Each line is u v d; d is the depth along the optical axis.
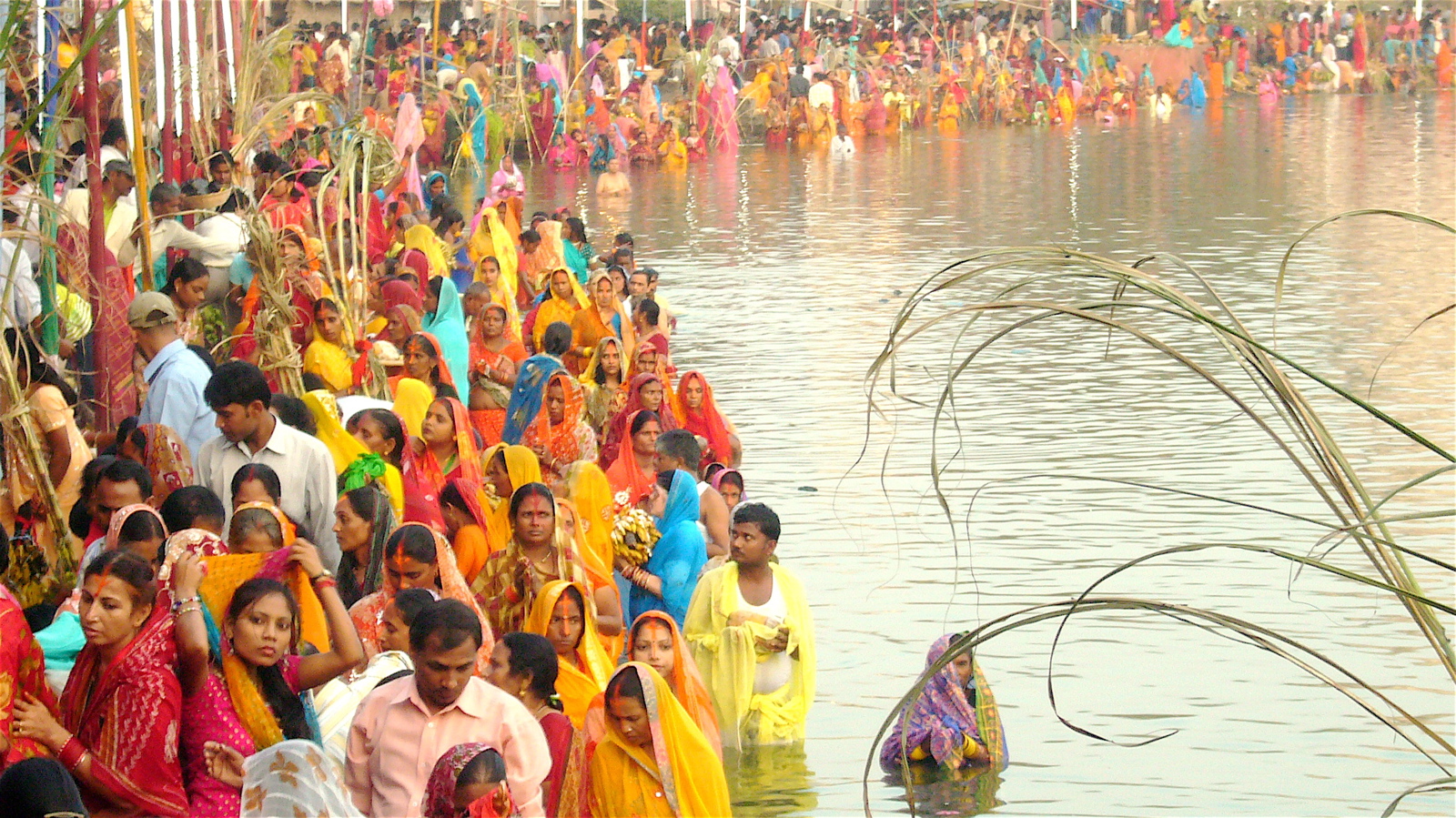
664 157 48.91
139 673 7.13
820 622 12.13
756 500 15.41
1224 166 45.19
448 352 16.03
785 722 10.26
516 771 7.16
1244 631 5.51
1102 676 11.04
